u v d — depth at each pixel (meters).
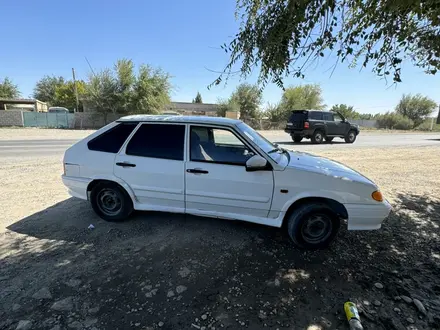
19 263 2.75
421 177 6.93
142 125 3.55
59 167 7.14
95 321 2.03
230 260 2.92
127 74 25.80
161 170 3.40
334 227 3.15
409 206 4.71
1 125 24.38
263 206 3.18
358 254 3.12
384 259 3.03
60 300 2.24
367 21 3.11
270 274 2.70
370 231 3.71
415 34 3.58
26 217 3.86
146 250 3.07
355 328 1.99
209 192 3.30
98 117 26.89
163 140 3.46
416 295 2.44
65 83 49.75
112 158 3.57
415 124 42.50
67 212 4.06
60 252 2.98
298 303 2.29
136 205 3.65
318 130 15.46
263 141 3.76
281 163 3.18
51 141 13.96
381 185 6.11
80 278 2.54
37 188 5.22
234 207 3.28
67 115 26.06
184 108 52.38
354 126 16.66
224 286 2.49
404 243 3.39
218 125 3.37
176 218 3.92
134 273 2.64
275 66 3.42
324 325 2.06
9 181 5.70
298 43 3.24
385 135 25.12
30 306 2.16
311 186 3.04
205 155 3.35
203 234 3.48
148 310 2.16
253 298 2.34
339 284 2.57
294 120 15.88
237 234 3.50
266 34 3.26
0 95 37.62
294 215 3.11
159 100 27.25
